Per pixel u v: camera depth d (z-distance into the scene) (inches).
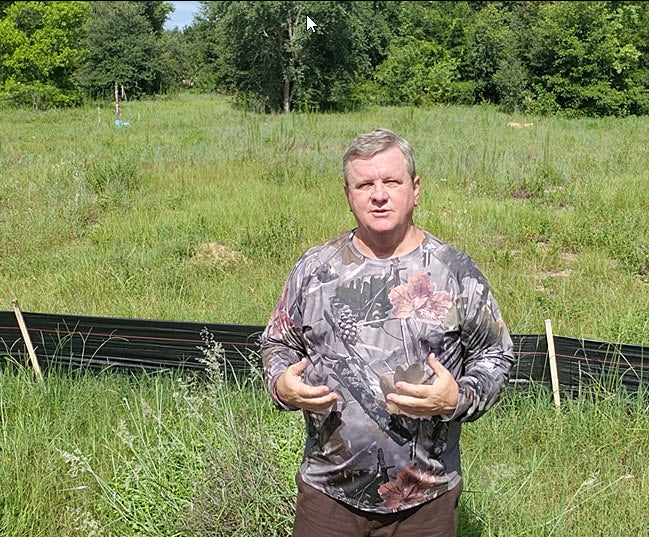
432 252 93.7
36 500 151.3
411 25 1481.3
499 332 94.2
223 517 134.7
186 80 2368.4
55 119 1018.1
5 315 215.3
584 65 1059.3
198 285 286.8
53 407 189.3
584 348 189.8
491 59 1392.7
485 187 438.9
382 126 822.5
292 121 893.8
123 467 154.9
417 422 91.5
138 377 210.4
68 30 1349.7
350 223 363.6
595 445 168.6
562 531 137.3
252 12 1198.9
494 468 153.0
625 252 318.7
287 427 156.0
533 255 324.8
